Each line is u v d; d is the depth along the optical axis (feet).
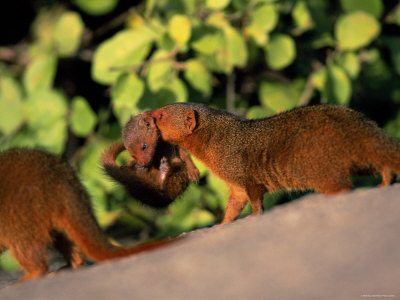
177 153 36.65
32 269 27.09
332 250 19.53
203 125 35.04
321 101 53.36
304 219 22.63
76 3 57.00
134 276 20.45
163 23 52.75
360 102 63.87
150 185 35.99
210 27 50.57
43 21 62.18
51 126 53.72
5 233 27.14
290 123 31.71
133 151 35.88
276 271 18.98
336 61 54.54
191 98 53.36
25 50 63.26
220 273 19.48
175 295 18.53
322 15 55.62
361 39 53.62
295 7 54.95
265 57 57.57
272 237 21.53
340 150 29.94
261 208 33.42
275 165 32.12
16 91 56.03
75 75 63.93
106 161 36.32
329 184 30.32
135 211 55.06
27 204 26.81
